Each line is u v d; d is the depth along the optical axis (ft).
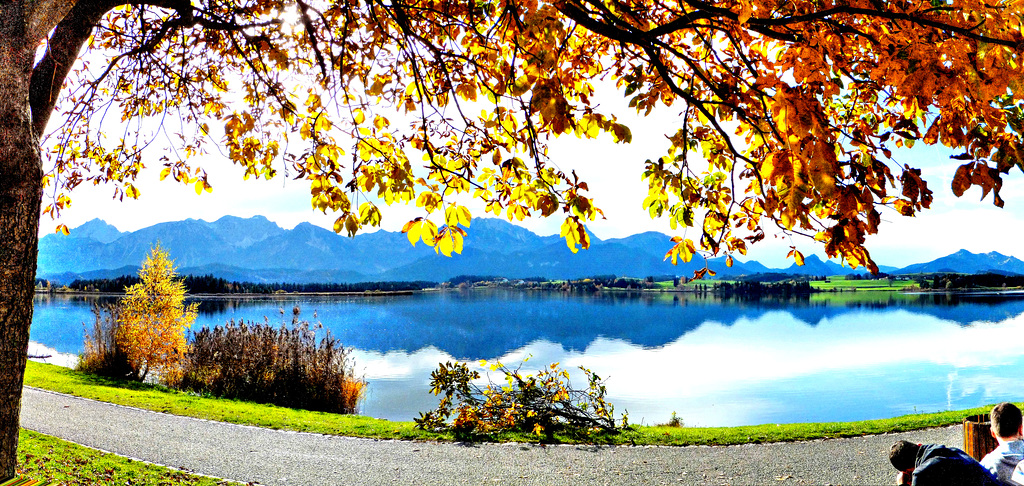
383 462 30.45
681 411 74.02
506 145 9.62
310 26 9.76
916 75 4.56
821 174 4.13
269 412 45.85
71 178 14.62
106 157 14.85
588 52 9.69
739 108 6.24
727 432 37.04
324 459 30.86
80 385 55.01
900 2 5.14
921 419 38.70
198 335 64.28
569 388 40.70
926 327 233.76
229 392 56.54
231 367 57.88
